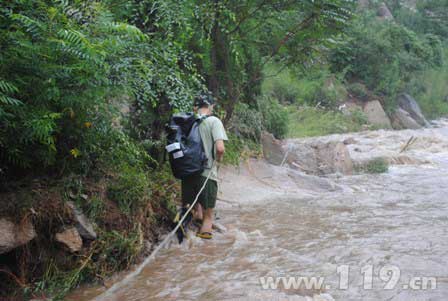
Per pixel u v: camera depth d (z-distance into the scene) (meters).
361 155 14.42
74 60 3.91
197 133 5.43
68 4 4.26
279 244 5.23
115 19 5.59
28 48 3.60
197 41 7.68
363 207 7.26
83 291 4.01
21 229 3.74
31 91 3.77
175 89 5.51
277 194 8.32
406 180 10.58
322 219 6.41
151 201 5.36
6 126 3.62
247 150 10.63
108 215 4.53
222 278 4.21
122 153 5.11
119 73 4.45
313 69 9.43
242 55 8.62
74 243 4.05
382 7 44.81
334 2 7.46
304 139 18.95
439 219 6.34
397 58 33.25
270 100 15.52
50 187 4.16
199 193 5.33
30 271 3.88
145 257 4.79
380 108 31.17
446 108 39.59
